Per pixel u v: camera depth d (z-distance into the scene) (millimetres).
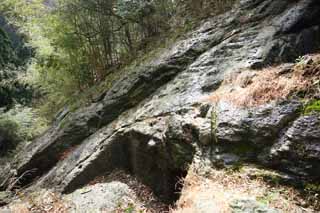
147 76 7230
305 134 3541
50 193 6633
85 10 9406
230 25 6633
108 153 6594
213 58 6066
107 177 6477
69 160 7324
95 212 5430
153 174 5801
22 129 12086
